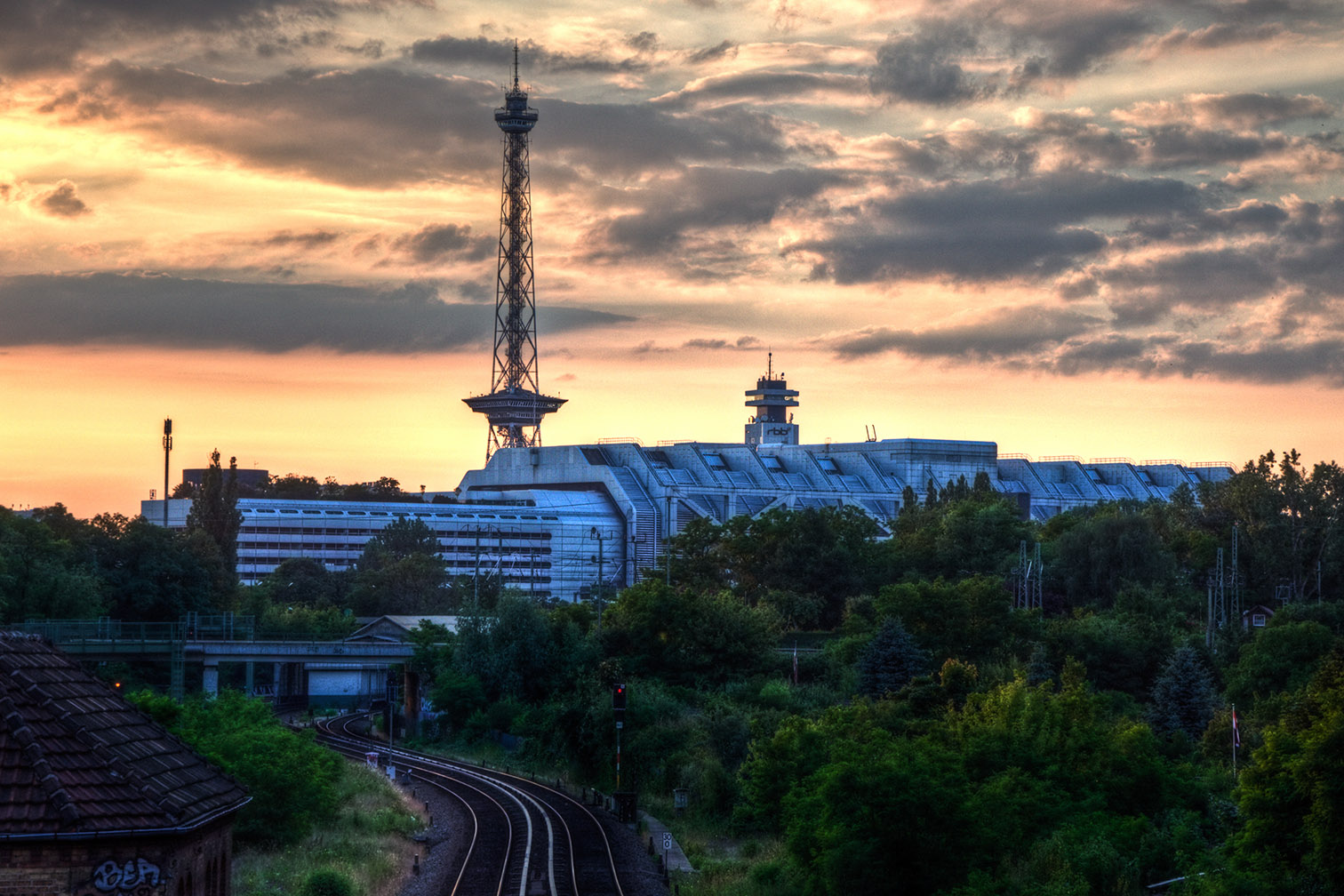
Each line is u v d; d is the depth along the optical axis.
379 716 156.62
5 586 136.25
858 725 83.25
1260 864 49.97
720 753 99.38
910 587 130.38
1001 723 73.81
